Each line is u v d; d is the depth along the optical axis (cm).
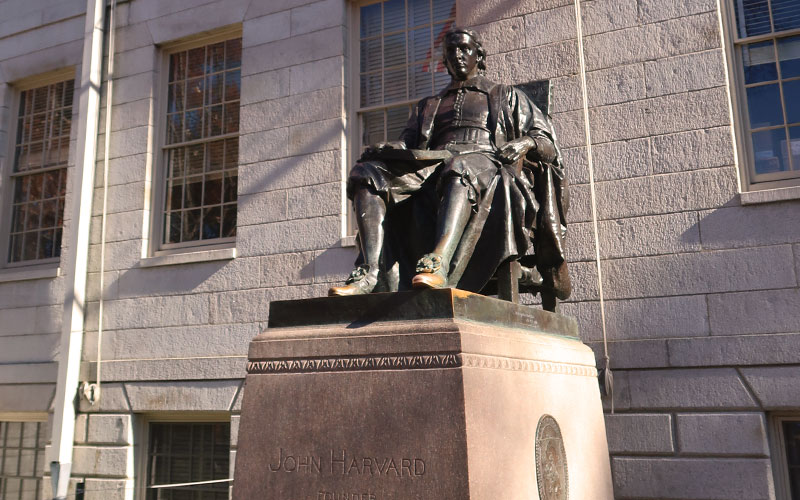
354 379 353
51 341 1066
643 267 745
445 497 318
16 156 1209
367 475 336
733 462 671
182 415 969
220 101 1063
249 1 1030
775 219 701
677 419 700
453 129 494
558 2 837
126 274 1037
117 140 1095
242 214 973
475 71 530
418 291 362
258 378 376
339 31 963
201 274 982
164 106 1098
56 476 851
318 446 350
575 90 809
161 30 1094
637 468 705
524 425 372
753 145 754
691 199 738
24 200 1191
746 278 701
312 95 962
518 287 492
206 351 955
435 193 454
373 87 958
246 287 948
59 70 1179
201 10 1066
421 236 456
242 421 371
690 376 703
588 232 773
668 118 764
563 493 403
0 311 1119
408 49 948
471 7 884
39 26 1198
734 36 773
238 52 1066
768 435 677
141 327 1006
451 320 350
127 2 1130
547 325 459
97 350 1027
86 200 1075
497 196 436
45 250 1153
